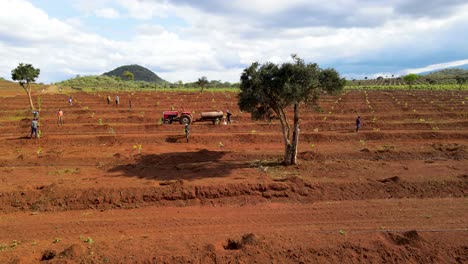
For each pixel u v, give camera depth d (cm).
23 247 1041
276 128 3241
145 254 976
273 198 1466
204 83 6581
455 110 4288
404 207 1374
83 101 5059
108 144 2627
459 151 2191
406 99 5484
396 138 2825
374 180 1611
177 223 1238
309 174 1755
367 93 6762
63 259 938
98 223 1239
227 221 1253
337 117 3709
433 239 1098
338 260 984
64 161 2025
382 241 1070
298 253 1000
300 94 1722
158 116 3719
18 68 3909
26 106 4391
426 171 1792
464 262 991
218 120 3266
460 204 1400
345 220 1255
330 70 1789
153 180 1647
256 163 1989
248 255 984
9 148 2466
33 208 1368
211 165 1958
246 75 1823
